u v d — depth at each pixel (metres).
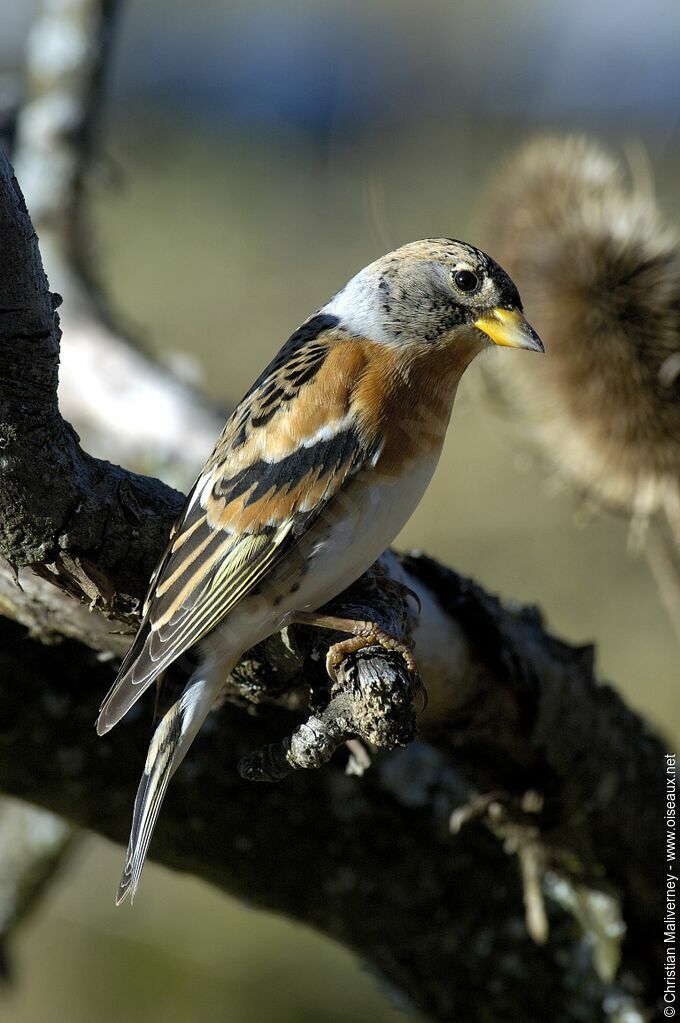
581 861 8.24
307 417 6.64
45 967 13.91
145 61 24.34
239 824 8.18
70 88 12.36
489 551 16.33
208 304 19.94
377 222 12.20
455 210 21.00
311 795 8.20
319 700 6.57
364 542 6.62
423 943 8.47
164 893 14.58
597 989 8.38
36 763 7.98
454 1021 8.59
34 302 5.51
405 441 6.78
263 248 21.00
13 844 10.95
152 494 6.30
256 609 6.41
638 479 9.12
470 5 22.61
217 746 7.99
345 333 7.13
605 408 9.02
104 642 7.10
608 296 9.02
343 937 8.62
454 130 22.39
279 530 6.46
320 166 22.50
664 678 14.80
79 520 6.01
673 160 19.02
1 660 7.66
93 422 11.48
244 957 13.99
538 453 10.20
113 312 12.28
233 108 23.61
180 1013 13.35
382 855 8.33
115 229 21.17
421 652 7.18
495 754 7.80
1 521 5.95
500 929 8.41
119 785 8.05
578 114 20.92
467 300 7.17
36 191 12.21
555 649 8.04
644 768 8.41
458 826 7.91
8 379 5.58
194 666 6.41
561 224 9.45
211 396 11.92
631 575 16.05
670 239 9.32
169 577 6.18
